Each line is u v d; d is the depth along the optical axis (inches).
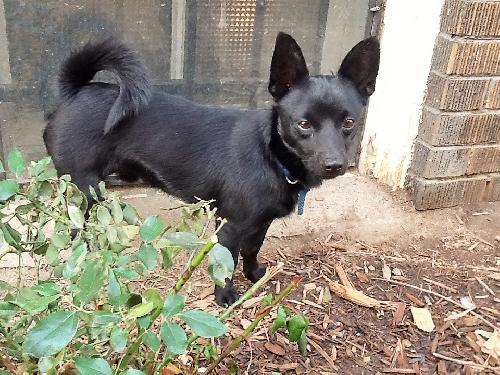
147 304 11.2
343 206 31.0
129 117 23.4
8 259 24.4
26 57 27.1
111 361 13.9
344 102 21.8
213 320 11.3
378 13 30.4
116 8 27.2
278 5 29.3
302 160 22.0
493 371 21.1
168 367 17.2
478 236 29.9
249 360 20.5
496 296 25.3
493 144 31.1
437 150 30.2
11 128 28.3
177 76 29.7
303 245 27.9
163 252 13.2
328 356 21.2
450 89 28.8
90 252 13.0
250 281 25.6
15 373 12.7
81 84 23.9
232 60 30.2
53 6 26.3
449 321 23.5
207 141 23.1
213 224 28.3
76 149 23.4
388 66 30.7
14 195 13.2
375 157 33.0
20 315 15.3
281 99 22.2
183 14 28.2
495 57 28.7
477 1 27.0
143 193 30.5
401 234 29.5
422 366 21.2
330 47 31.2
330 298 24.2
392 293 25.0
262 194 22.4
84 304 11.6
